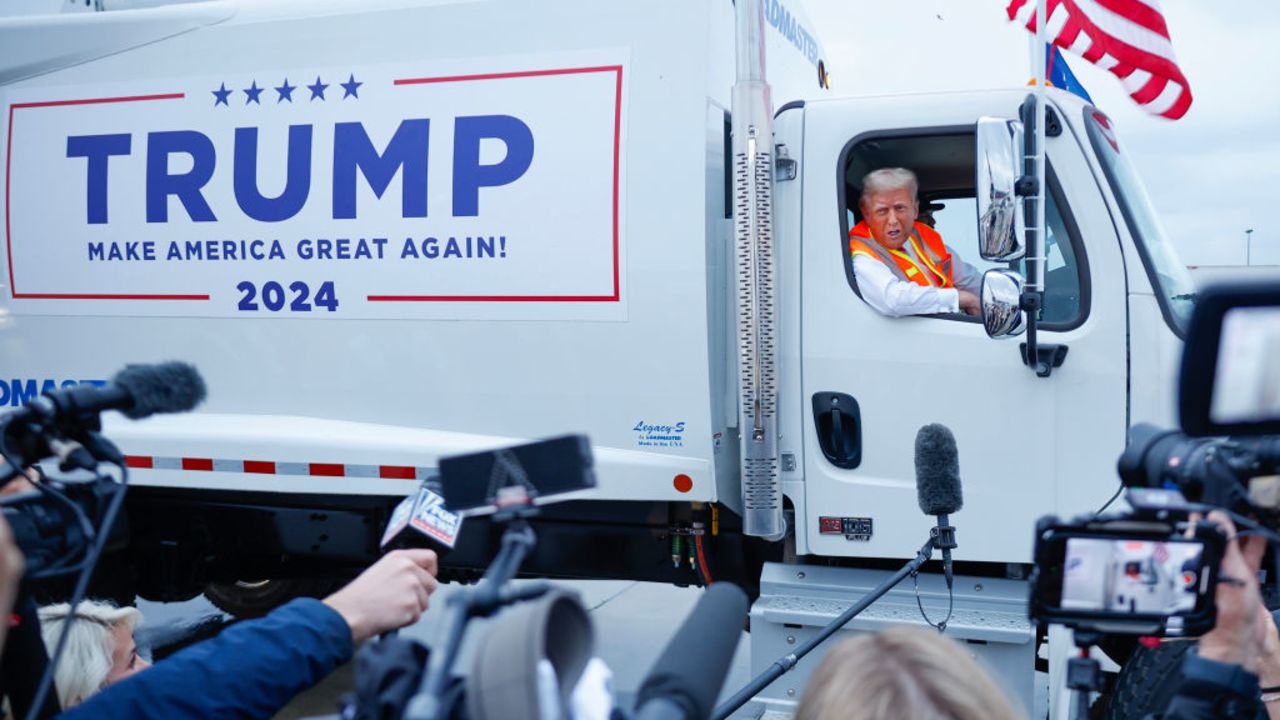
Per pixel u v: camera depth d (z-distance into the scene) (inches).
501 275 153.3
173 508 177.9
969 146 151.3
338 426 160.9
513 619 35.5
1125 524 53.8
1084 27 202.1
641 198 147.4
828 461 149.8
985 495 142.6
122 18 170.1
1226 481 55.7
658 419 148.2
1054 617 55.1
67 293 172.9
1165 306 136.3
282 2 164.4
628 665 205.2
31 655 60.7
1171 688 115.0
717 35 151.4
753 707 146.3
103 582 178.1
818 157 149.5
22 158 174.4
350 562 181.0
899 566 153.6
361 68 159.5
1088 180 139.5
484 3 154.7
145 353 169.5
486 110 154.0
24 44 173.8
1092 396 138.6
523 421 153.6
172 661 55.6
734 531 161.6
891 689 44.6
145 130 168.4
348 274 159.6
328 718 48.0
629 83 148.1
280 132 162.4
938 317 144.5
